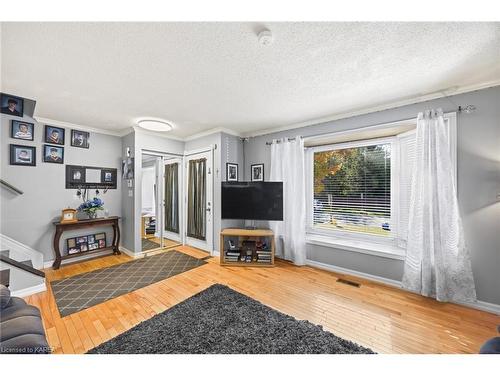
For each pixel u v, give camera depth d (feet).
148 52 5.13
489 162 6.53
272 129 11.93
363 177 10.22
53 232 10.46
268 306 6.78
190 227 14.23
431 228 7.07
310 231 11.75
